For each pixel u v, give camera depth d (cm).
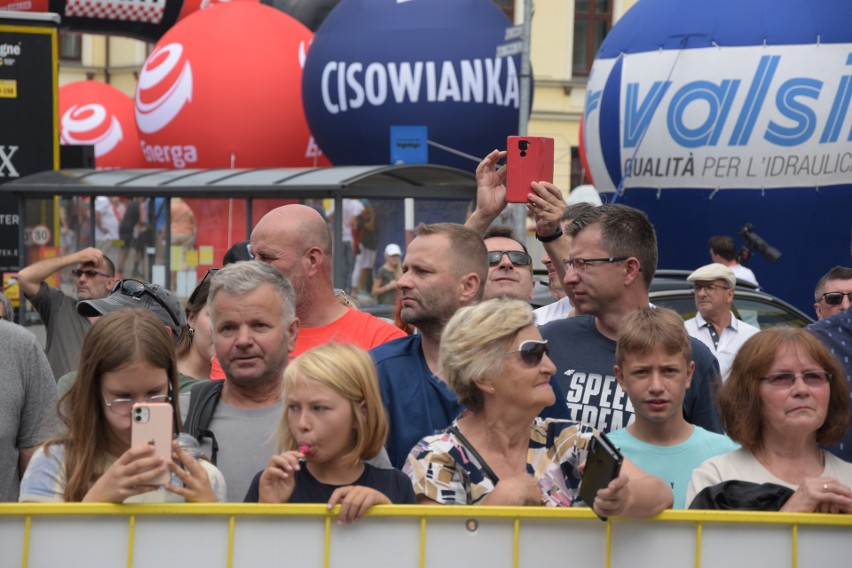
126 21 6091
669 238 4172
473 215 1496
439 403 1165
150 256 3891
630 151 4125
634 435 1149
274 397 1134
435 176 3656
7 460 1200
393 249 3659
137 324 933
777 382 1008
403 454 1145
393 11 4797
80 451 922
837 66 3891
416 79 4728
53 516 811
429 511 832
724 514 846
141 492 813
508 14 8556
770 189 3975
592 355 1280
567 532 840
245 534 823
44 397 1228
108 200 3900
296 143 5403
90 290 2144
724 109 3925
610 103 4172
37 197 3822
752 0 3959
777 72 3891
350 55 4819
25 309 3728
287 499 912
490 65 4728
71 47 9344
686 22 3997
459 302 1195
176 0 6053
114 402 918
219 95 5331
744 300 2598
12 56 3797
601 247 1270
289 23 5541
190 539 822
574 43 8625
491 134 4788
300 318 1390
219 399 1141
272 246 1366
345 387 917
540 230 1462
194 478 852
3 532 809
